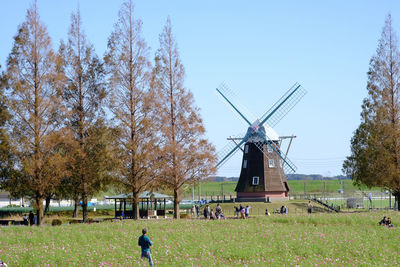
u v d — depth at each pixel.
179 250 25.09
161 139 49.03
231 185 172.88
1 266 20.78
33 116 43.62
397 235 30.36
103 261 22.12
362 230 32.78
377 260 22.83
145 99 47.97
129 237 30.03
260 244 26.45
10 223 50.94
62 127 46.56
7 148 43.97
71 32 50.03
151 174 47.72
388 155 55.34
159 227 35.41
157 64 52.12
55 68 46.19
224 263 21.78
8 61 44.81
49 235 31.64
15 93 43.69
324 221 37.94
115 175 47.25
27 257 23.28
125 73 48.41
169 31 52.53
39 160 43.69
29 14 45.53
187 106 51.38
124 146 47.00
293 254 23.95
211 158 50.28
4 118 43.97
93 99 49.72
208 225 37.19
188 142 51.00
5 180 45.47
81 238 29.83
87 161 48.03
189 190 67.06
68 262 21.97
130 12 49.62
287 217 40.06
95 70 50.00
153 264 21.50
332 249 24.89
